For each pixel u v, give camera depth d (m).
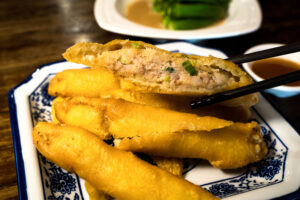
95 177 0.21
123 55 0.25
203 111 0.25
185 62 0.24
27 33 0.37
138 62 0.25
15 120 0.25
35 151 0.23
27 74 0.32
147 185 0.21
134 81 0.25
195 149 0.23
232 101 0.25
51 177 0.23
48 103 0.28
